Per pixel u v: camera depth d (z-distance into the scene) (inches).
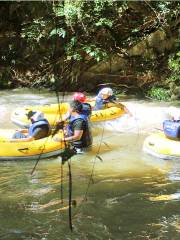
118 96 469.1
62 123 128.3
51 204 201.3
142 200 205.3
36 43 525.7
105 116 346.3
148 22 502.3
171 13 485.7
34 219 185.6
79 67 492.4
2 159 263.9
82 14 482.9
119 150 284.8
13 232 173.5
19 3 534.6
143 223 181.8
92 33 501.7
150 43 498.3
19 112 349.7
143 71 494.0
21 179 234.8
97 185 224.7
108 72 499.5
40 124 275.0
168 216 188.7
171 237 170.1
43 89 518.0
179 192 215.8
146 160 265.9
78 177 236.5
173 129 278.2
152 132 327.0
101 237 169.8
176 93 458.0
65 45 480.4
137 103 434.6
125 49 502.9
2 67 549.3
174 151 267.7
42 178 235.8
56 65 485.4
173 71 475.8
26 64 541.6
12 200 206.4
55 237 169.6
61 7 479.5
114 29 508.7
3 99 461.1
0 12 560.1
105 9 488.1
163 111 394.9
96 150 283.9
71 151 122.0
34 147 266.5
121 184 226.5
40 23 497.4
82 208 195.8
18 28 553.6
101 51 485.7
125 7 491.2
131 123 351.9
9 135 291.7
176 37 490.9
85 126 275.6
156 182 229.6
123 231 175.2
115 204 200.7
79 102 276.2
